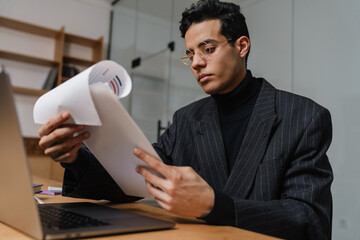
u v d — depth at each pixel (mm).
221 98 1106
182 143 1167
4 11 4078
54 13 4473
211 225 630
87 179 853
